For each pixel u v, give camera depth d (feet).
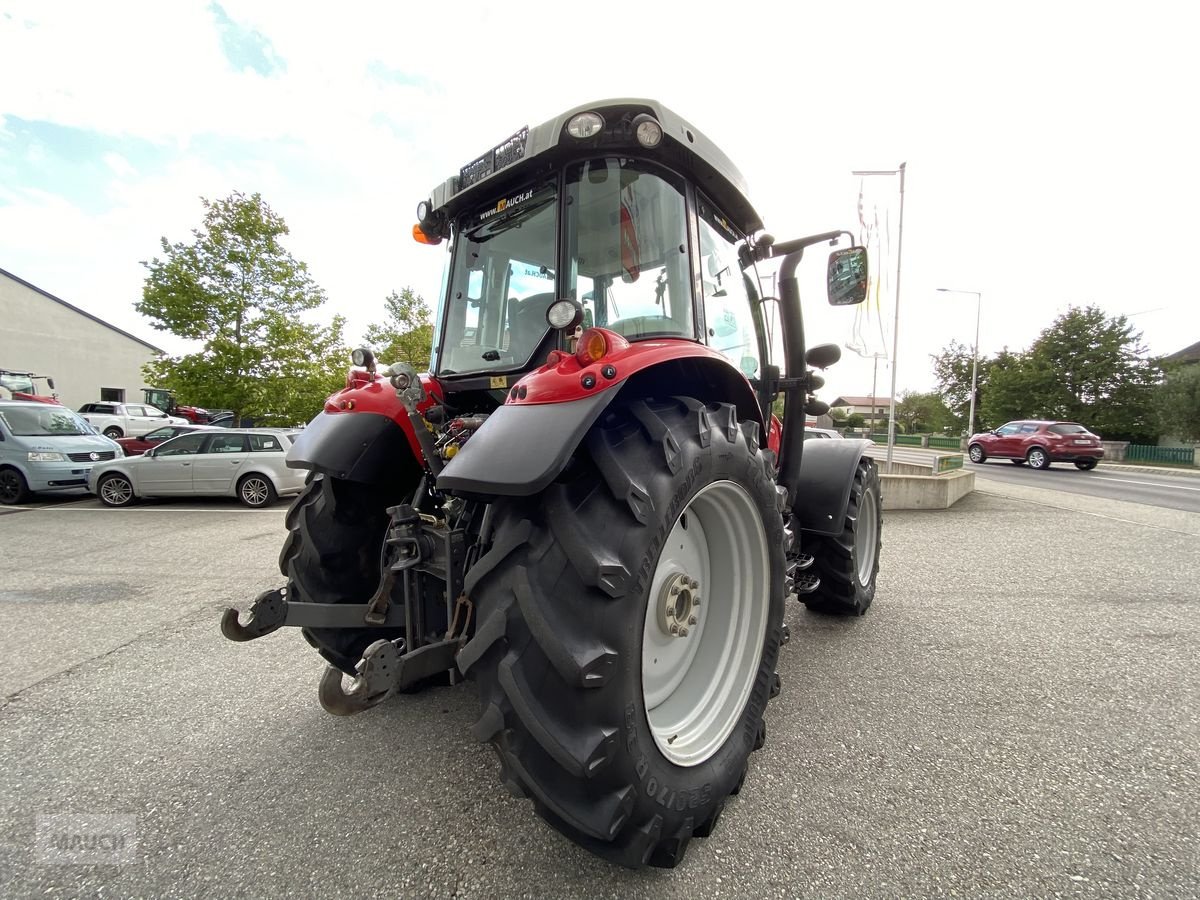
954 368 120.16
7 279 90.74
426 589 6.81
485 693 4.71
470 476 4.70
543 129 6.52
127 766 7.07
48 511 28.99
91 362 101.71
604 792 4.60
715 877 5.18
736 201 8.16
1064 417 95.14
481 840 5.70
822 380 10.29
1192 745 7.30
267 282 46.70
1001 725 7.79
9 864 5.46
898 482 27.53
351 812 6.15
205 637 11.47
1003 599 13.44
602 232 6.71
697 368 6.42
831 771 6.75
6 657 10.53
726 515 6.50
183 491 30.42
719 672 6.49
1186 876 5.15
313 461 7.27
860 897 4.93
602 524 4.79
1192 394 82.58
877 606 12.92
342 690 5.05
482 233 7.91
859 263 9.06
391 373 6.52
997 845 5.54
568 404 4.87
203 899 5.02
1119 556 17.87
